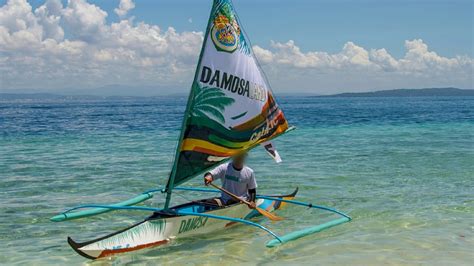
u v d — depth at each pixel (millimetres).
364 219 9773
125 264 7254
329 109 87125
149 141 26109
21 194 12344
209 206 9344
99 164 17531
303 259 7406
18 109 89312
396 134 30047
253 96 9508
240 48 9172
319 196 12016
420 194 12109
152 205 11188
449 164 17109
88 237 8703
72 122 44156
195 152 8539
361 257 7430
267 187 13227
